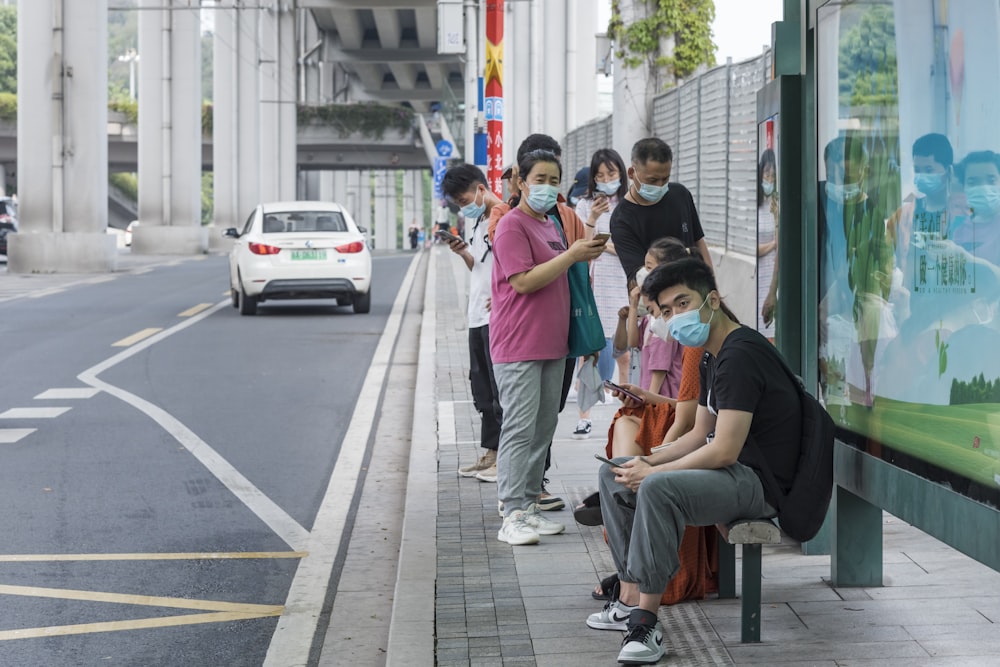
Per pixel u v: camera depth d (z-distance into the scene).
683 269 5.01
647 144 7.30
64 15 34.94
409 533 6.90
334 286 21.02
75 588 6.33
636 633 4.86
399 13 72.69
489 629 5.26
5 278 32.22
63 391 12.91
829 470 5.09
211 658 5.36
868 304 5.18
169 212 53.94
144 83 53.91
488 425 8.19
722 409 4.98
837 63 5.52
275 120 72.00
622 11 13.97
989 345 4.14
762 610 5.48
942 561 6.20
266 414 11.64
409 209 133.50
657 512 4.90
